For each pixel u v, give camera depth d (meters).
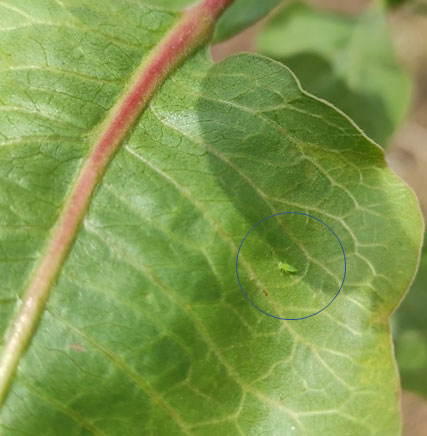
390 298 0.14
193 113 0.14
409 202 0.14
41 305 0.14
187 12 0.15
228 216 0.14
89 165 0.14
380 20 0.20
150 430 0.14
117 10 0.15
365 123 0.20
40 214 0.14
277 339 0.14
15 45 0.14
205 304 0.14
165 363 0.14
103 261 0.14
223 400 0.14
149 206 0.14
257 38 0.21
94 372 0.14
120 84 0.14
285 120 0.14
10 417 0.13
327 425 0.14
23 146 0.14
